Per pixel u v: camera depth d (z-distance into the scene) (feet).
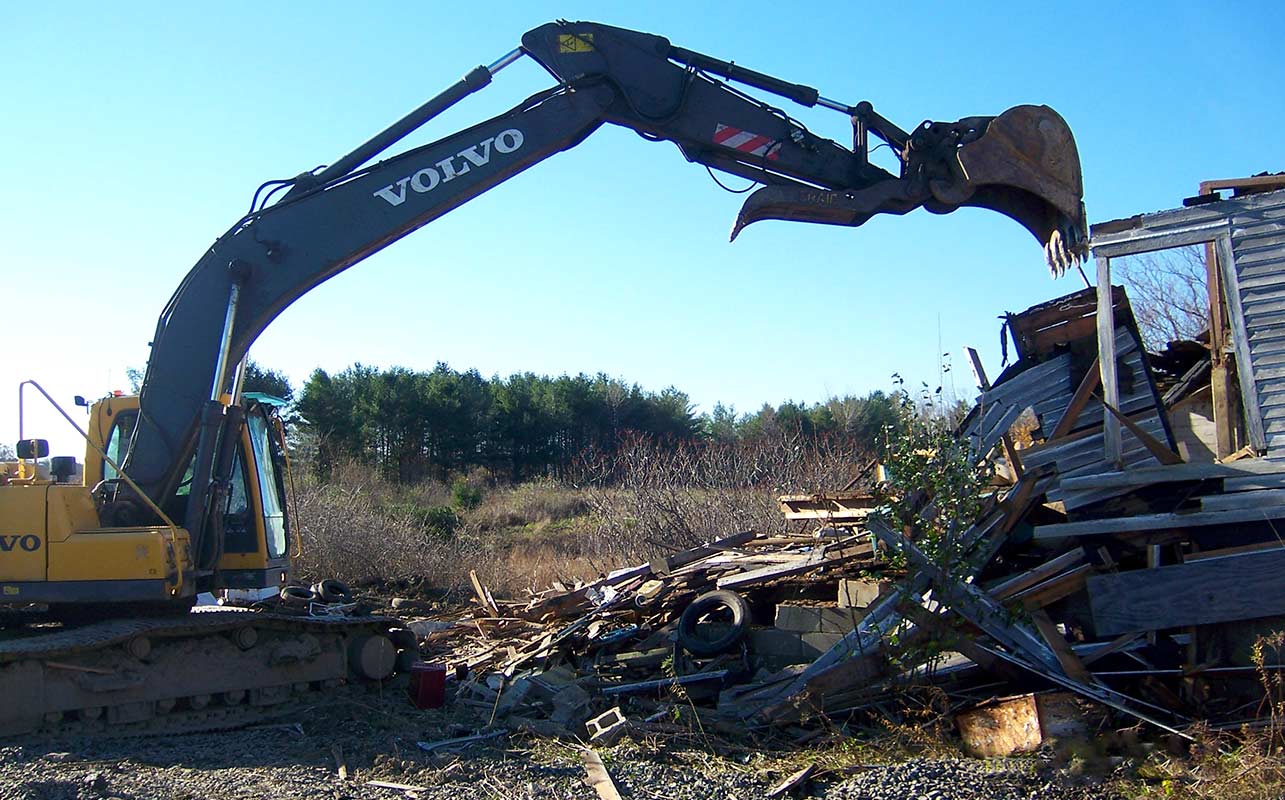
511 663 34.24
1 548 28.12
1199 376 31.40
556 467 144.25
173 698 28.30
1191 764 22.15
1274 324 26.99
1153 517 26.50
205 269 30.01
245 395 34.32
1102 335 28.35
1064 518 29.73
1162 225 28.17
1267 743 22.41
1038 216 30.45
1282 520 25.89
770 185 29.71
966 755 24.40
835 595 32.50
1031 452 29.12
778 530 55.36
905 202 29.99
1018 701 24.11
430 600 57.72
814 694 26.71
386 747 25.94
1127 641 26.30
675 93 30.73
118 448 30.83
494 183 30.76
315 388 142.72
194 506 28.99
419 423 142.82
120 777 22.72
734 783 22.58
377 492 96.32
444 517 81.71
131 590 27.94
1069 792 21.15
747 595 33.63
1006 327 30.58
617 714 27.20
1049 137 29.19
